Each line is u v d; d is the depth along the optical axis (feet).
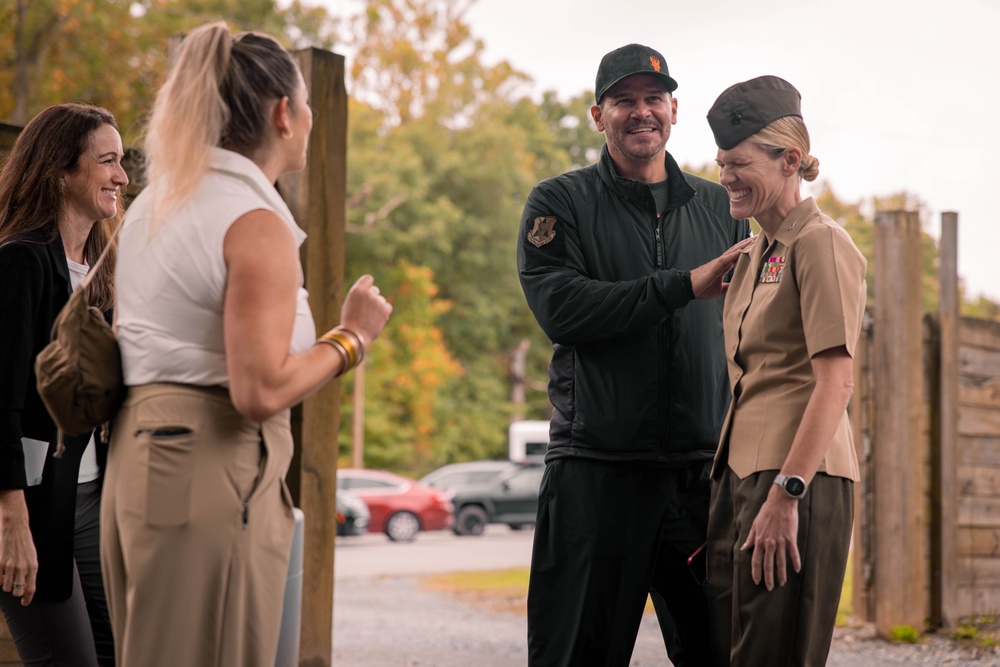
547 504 11.47
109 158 10.05
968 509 23.06
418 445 118.32
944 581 22.24
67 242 10.00
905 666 18.83
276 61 7.36
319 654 13.98
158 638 6.90
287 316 6.95
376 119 129.49
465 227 128.26
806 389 9.19
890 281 21.97
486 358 131.75
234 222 6.96
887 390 21.91
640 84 11.36
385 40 134.72
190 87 7.14
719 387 11.59
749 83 9.46
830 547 9.07
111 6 90.48
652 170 11.73
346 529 65.00
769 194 9.38
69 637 9.82
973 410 23.34
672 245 11.66
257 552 7.16
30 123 10.03
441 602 29.94
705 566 10.68
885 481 21.77
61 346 7.16
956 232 22.81
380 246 117.70
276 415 7.35
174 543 6.89
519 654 20.48
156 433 6.97
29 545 9.15
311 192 13.96
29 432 9.41
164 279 7.04
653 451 11.12
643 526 11.16
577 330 10.99
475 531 73.31
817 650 9.11
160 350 7.02
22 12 86.74
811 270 8.98
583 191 11.66
